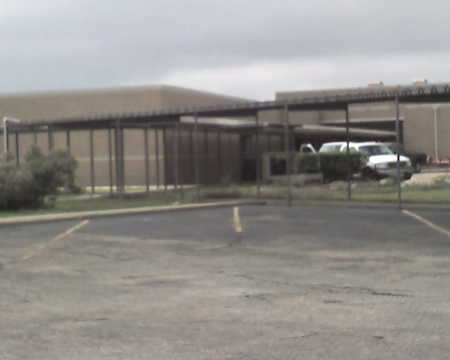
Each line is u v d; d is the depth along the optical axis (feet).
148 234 51.57
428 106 130.11
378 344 20.45
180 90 119.65
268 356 19.39
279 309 25.46
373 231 50.78
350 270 33.99
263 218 63.10
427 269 33.76
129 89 117.80
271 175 114.21
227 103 133.90
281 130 117.80
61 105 122.42
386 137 137.90
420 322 23.07
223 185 103.09
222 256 39.65
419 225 54.29
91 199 88.58
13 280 32.68
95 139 118.83
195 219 63.41
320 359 19.03
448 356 19.16
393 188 88.58
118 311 25.62
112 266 36.68
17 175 72.69
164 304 26.73
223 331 22.31
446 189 89.86
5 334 22.38
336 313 24.63
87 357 19.65
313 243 44.62
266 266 35.73
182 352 19.97
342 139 138.21
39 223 61.46
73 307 26.45
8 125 93.40
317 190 89.25
